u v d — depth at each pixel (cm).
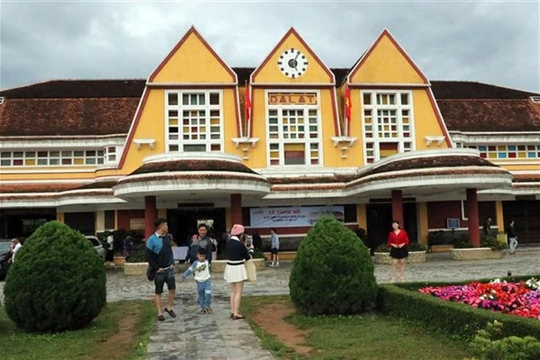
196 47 3328
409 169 2669
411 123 3466
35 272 1153
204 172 2459
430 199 3472
